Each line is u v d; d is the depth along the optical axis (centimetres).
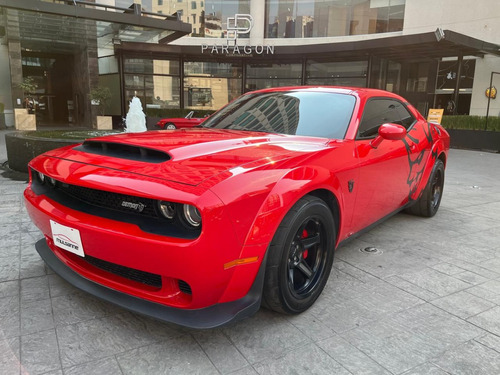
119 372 182
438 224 446
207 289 183
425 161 407
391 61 2102
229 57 2222
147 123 2100
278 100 336
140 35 1884
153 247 176
